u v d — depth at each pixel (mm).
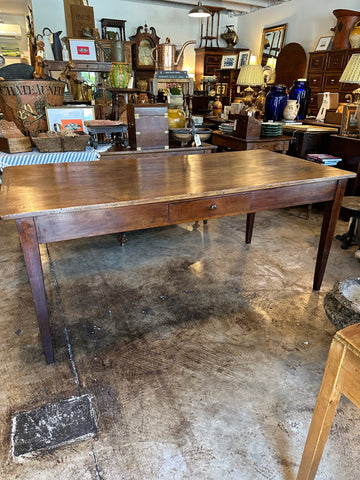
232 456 1181
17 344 1700
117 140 2980
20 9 6262
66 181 1662
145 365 1578
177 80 3250
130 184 1612
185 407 1366
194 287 2213
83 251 2713
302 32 6828
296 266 2506
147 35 7152
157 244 2852
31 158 2424
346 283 1606
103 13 7418
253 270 2436
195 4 7543
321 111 4008
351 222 2723
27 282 2242
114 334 1783
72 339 1740
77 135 2531
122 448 1206
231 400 1399
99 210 1357
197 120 3730
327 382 836
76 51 3430
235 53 8094
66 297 2088
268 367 1573
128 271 2404
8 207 1266
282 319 1915
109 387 1456
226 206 1617
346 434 1265
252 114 3729
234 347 1697
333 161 3301
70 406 1364
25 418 1312
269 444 1225
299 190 1775
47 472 1129
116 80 3492
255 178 1741
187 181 1674
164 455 1184
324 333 1810
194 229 3193
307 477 1002
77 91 3902
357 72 3162
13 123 2668
